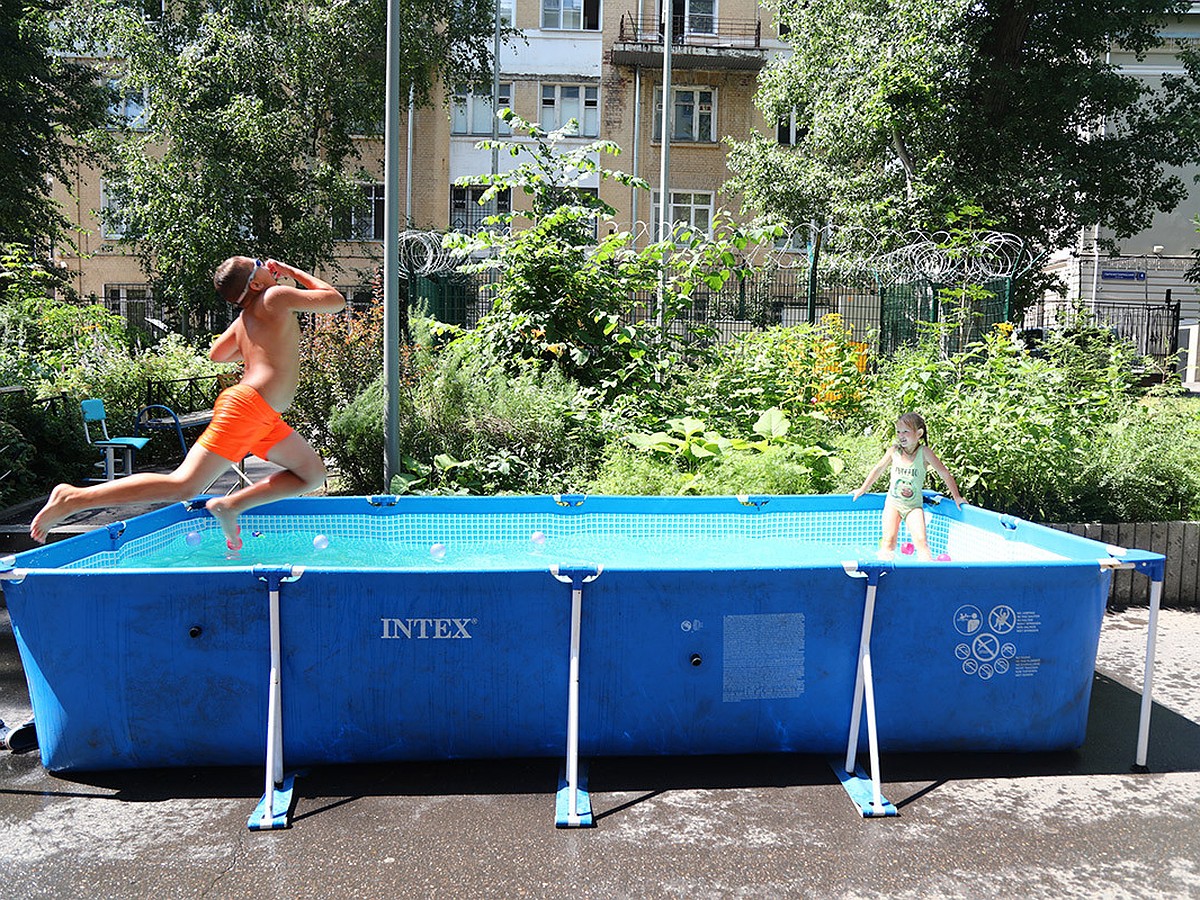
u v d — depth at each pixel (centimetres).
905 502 655
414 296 1178
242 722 425
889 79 1862
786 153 2242
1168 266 2686
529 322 979
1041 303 2241
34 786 417
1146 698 445
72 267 3134
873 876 348
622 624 433
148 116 2414
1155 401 957
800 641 442
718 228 1051
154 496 431
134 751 424
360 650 425
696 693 440
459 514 653
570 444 859
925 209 1825
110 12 2345
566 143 3247
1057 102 2003
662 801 407
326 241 2464
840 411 976
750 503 684
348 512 648
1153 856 365
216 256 2306
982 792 420
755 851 365
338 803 402
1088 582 453
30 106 2259
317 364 932
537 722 437
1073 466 786
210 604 417
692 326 1048
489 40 3148
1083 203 2028
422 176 3178
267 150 2353
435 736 435
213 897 330
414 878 343
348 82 2519
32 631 415
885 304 1537
